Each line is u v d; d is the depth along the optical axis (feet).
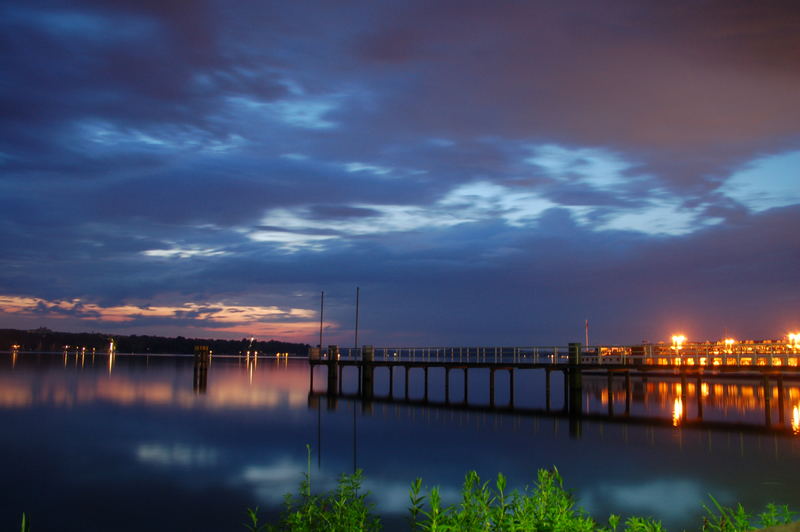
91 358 561.02
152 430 104.06
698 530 49.42
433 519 19.26
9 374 242.78
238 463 79.10
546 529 19.15
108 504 60.85
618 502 58.44
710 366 106.01
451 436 95.76
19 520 56.03
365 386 155.22
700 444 83.87
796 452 78.28
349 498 26.13
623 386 185.78
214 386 200.03
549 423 105.09
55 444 91.40
